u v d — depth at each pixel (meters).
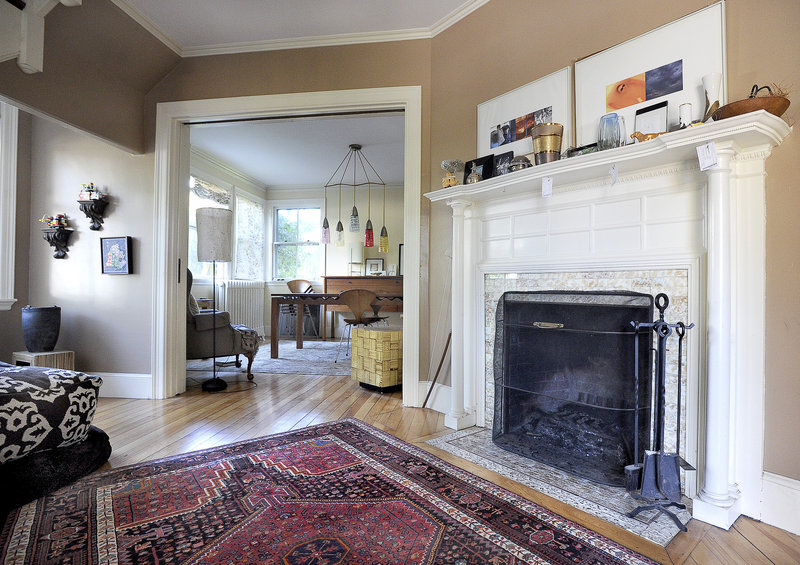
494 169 2.64
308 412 2.99
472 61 2.90
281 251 7.64
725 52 1.75
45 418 1.80
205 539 1.44
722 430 1.59
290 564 1.31
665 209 1.89
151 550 1.37
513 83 2.64
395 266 7.38
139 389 3.38
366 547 1.40
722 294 1.59
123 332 3.41
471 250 2.73
